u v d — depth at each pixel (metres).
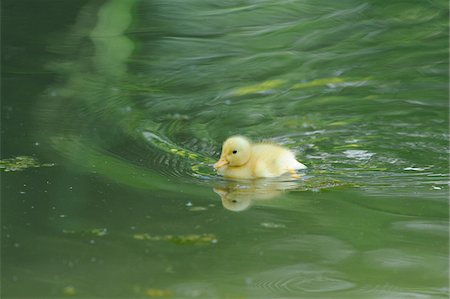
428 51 17.30
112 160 12.29
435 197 10.71
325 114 14.21
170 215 10.21
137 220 10.04
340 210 10.37
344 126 13.65
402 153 12.45
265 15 19.92
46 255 9.07
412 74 16.06
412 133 13.24
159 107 14.73
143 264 8.86
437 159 12.18
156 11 20.12
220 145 13.05
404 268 8.84
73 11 19.95
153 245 9.34
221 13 20.11
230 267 8.79
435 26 18.75
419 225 9.89
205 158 12.49
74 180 11.38
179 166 12.12
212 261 8.95
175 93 15.52
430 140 12.94
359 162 12.15
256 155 11.86
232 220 10.07
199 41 18.47
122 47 18.06
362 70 16.41
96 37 18.73
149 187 11.18
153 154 12.56
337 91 15.34
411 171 11.73
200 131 13.63
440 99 14.73
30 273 8.62
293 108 14.59
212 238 9.55
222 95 15.32
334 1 20.47
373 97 14.97
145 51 17.92
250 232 9.71
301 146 12.89
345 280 8.61
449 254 9.18
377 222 10.00
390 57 17.06
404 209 10.34
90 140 13.17
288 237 9.61
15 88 16.02
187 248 9.29
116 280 8.48
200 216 10.20
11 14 19.84
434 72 16.14
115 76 16.55
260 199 10.84
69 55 17.81
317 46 17.92
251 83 15.91
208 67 16.92
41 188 11.12
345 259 9.06
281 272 8.73
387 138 13.07
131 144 13.02
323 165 12.05
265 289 8.37
